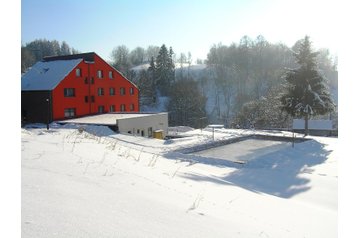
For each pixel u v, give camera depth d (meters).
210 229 4.02
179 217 4.29
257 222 5.16
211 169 14.15
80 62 33.66
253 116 44.78
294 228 5.41
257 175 13.54
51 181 5.00
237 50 81.88
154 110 64.75
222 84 73.81
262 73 74.94
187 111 57.78
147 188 5.80
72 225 3.27
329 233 5.49
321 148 21.28
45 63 36.72
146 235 3.38
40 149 8.65
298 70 26.58
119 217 3.81
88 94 34.53
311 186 11.91
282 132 28.25
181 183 7.27
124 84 39.09
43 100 30.91
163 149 18.58
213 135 24.67
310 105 26.05
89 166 6.92
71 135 16.28
